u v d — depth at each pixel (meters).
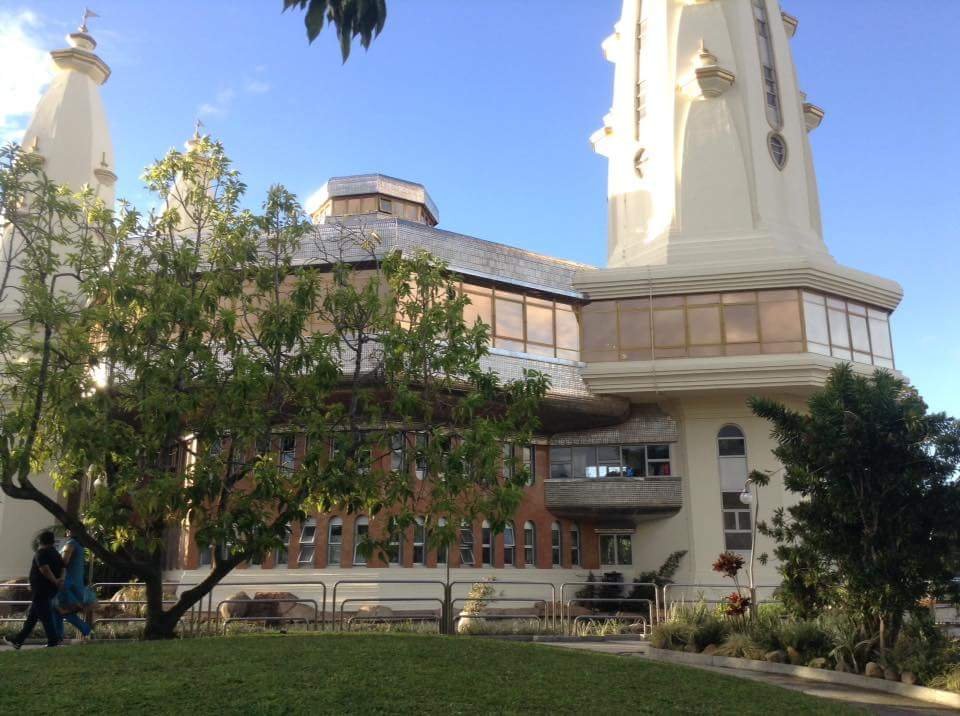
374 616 22.56
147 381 12.97
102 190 35.62
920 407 13.63
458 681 9.17
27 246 14.50
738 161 33.16
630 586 29.95
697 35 35.31
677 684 10.20
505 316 29.00
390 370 14.85
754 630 15.96
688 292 30.00
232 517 12.73
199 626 17.14
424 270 15.66
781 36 36.53
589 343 30.39
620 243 36.91
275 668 9.32
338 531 28.06
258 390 13.49
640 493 30.55
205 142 15.91
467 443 13.62
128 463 13.36
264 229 15.56
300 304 14.38
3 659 9.78
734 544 29.55
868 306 31.28
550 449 32.38
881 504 13.63
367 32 7.42
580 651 12.29
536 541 30.97
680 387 29.25
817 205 35.97
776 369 28.53
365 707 7.95
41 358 14.72
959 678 11.59
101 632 17.19
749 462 30.06
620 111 38.59
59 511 13.38
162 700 7.93
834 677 13.48
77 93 36.16
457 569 28.45
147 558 13.83
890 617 13.63
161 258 14.31
